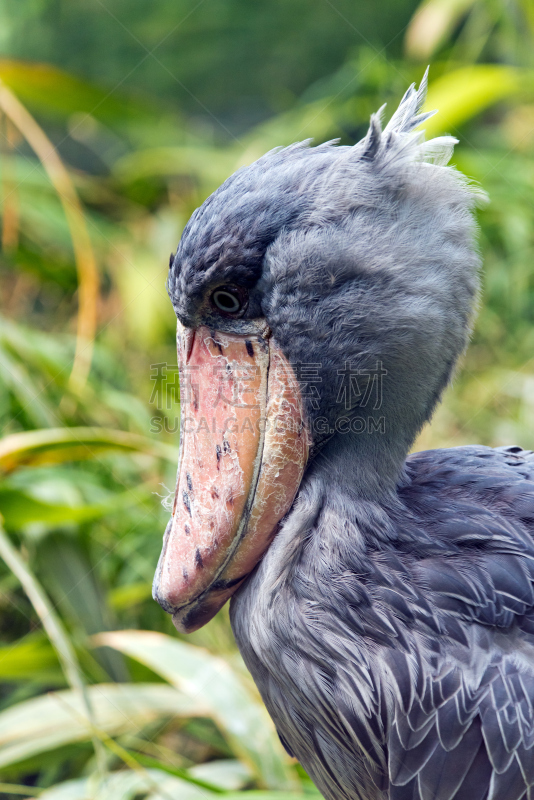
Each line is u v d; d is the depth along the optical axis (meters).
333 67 11.02
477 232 4.65
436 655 4.60
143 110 7.65
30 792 4.96
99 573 5.16
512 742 4.58
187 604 4.67
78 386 6.01
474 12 8.50
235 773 4.96
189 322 4.65
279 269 4.62
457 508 4.64
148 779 4.82
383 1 10.71
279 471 4.64
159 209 8.38
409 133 4.62
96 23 11.10
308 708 4.64
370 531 4.63
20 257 7.24
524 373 7.12
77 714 4.89
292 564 4.63
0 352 5.28
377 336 4.62
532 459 4.75
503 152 8.25
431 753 4.59
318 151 4.64
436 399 4.66
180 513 4.66
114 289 7.59
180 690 4.98
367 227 4.61
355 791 4.66
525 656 4.60
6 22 11.11
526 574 4.61
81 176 8.38
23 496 5.04
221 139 10.57
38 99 7.10
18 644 5.10
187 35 11.07
